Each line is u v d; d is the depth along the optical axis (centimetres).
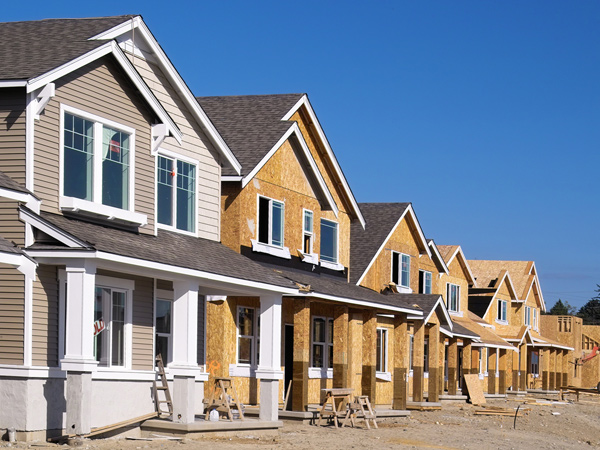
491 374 5256
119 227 2027
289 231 2867
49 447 1669
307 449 1988
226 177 2570
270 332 2320
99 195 1952
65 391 1809
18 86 1756
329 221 3161
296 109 2975
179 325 2022
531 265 6719
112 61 2003
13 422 1734
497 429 3023
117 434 1952
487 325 5803
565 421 3894
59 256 1711
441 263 4475
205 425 2034
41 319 1780
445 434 2638
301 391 2561
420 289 4300
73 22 2166
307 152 2919
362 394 2972
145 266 1833
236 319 2602
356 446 2128
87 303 1723
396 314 3181
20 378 1739
